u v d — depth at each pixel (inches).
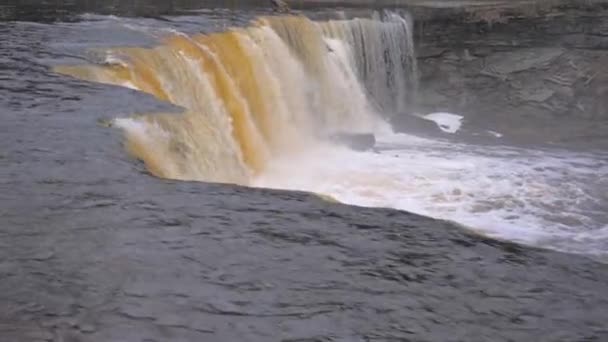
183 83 576.1
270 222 242.1
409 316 178.4
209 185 281.9
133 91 449.4
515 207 603.2
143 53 553.6
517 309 184.2
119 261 205.5
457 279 201.3
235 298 185.0
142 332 166.2
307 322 173.6
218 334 166.9
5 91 427.8
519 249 227.6
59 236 222.7
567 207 611.2
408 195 616.4
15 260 203.6
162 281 193.5
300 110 799.1
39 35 628.4
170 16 819.4
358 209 261.0
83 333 164.6
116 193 265.7
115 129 358.0
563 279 204.4
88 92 436.1
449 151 825.5
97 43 584.1
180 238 224.7
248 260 209.5
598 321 179.2
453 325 174.7
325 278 198.7
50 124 360.5
